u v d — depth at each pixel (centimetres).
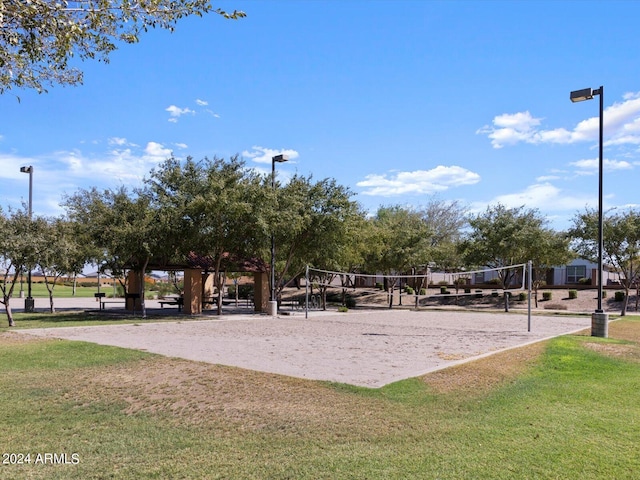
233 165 2456
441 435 568
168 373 907
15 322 2056
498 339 1541
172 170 2359
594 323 1555
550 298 3775
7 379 868
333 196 2759
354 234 2864
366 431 584
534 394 761
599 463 488
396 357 1141
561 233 3309
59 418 654
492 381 841
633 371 973
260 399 729
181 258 2517
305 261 2962
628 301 3366
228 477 463
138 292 2858
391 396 735
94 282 8369
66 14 604
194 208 2208
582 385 830
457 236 4953
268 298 2950
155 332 1675
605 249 2759
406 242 3609
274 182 2483
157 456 519
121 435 586
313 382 827
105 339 1439
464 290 4441
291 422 621
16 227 1866
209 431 595
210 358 1087
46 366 978
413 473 465
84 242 2455
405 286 4650
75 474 477
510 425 605
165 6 635
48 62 697
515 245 3188
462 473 464
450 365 977
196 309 2600
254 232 2381
